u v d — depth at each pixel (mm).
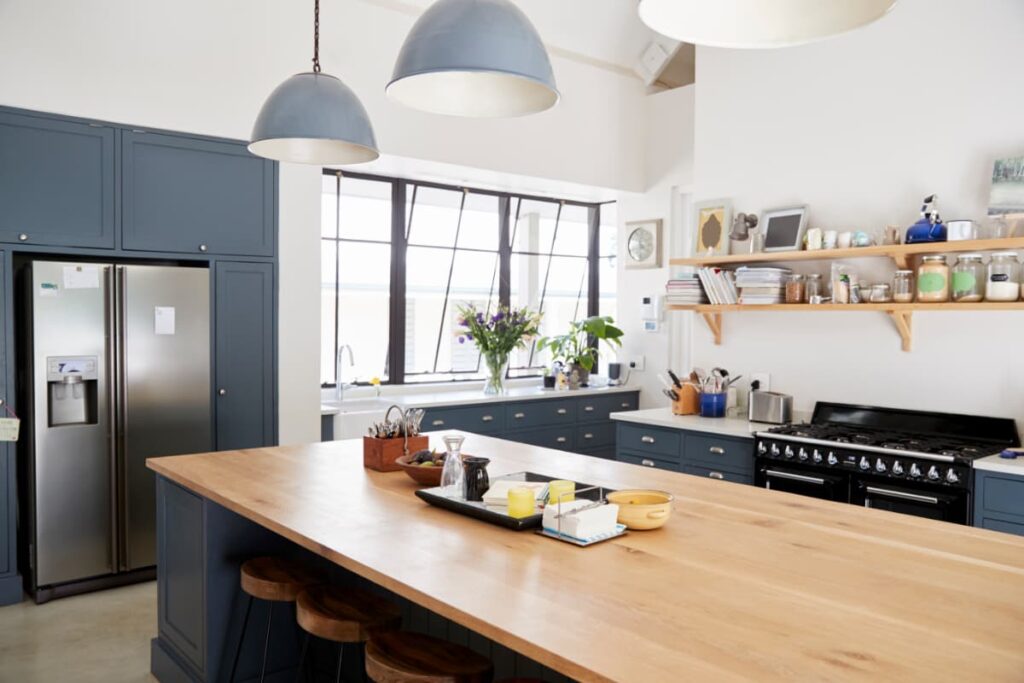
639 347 6586
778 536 1998
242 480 2695
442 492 2371
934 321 3908
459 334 6375
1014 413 3646
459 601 1526
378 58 4918
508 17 1894
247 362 4465
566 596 1559
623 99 6285
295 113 2512
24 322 3938
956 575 1688
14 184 3721
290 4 4559
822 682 1173
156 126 4125
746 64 4707
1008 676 1191
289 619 2881
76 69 3881
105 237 3975
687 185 6156
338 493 2506
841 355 4293
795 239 4336
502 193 6441
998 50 3682
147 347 4074
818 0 1505
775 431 3980
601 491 2242
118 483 4012
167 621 3055
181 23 4188
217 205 4340
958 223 3580
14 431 3711
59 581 3873
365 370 5793
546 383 6379
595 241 7164
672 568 1739
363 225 5688
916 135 3973
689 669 1220
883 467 3514
